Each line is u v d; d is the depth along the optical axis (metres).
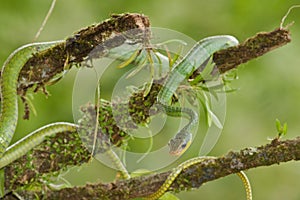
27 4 2.23
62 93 2.14
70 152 1.61
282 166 2.64
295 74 2.32
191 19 2.36
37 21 2.24
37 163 1.60
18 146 1.60
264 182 2.62
